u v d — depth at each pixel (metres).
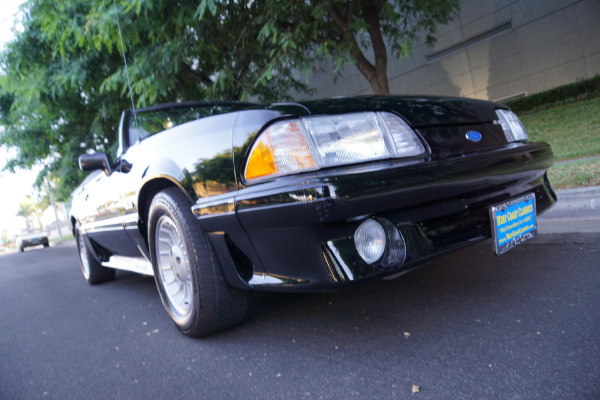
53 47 7.33
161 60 6.69
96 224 3.61
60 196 13.42
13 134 11.27
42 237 26.92
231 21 6.71
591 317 1.87
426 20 7.95
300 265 1.77
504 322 1.96
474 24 11.88
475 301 2.27
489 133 2.21
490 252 3.13
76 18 6.19
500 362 1.63
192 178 2.07
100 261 4.26
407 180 1.74
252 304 2.85
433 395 1.49
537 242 3.13
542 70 10.93
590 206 3.49
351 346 2.00
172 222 2.32
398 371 1.69
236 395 1.73
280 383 1.77
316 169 1.71
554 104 10.24
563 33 10.44
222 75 6.96
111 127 9.87
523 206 2.20
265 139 1.80
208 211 1.98
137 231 2.77
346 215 1.63
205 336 2.41
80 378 2.16
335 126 1.80
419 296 2.48
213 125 2.08
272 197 1.69
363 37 9.59
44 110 9.24
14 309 4.21
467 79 12.35
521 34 11.12
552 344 1.70
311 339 2.15
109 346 2.58
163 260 2.59
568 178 4.09
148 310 3.30
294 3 6.13
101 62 7.68
